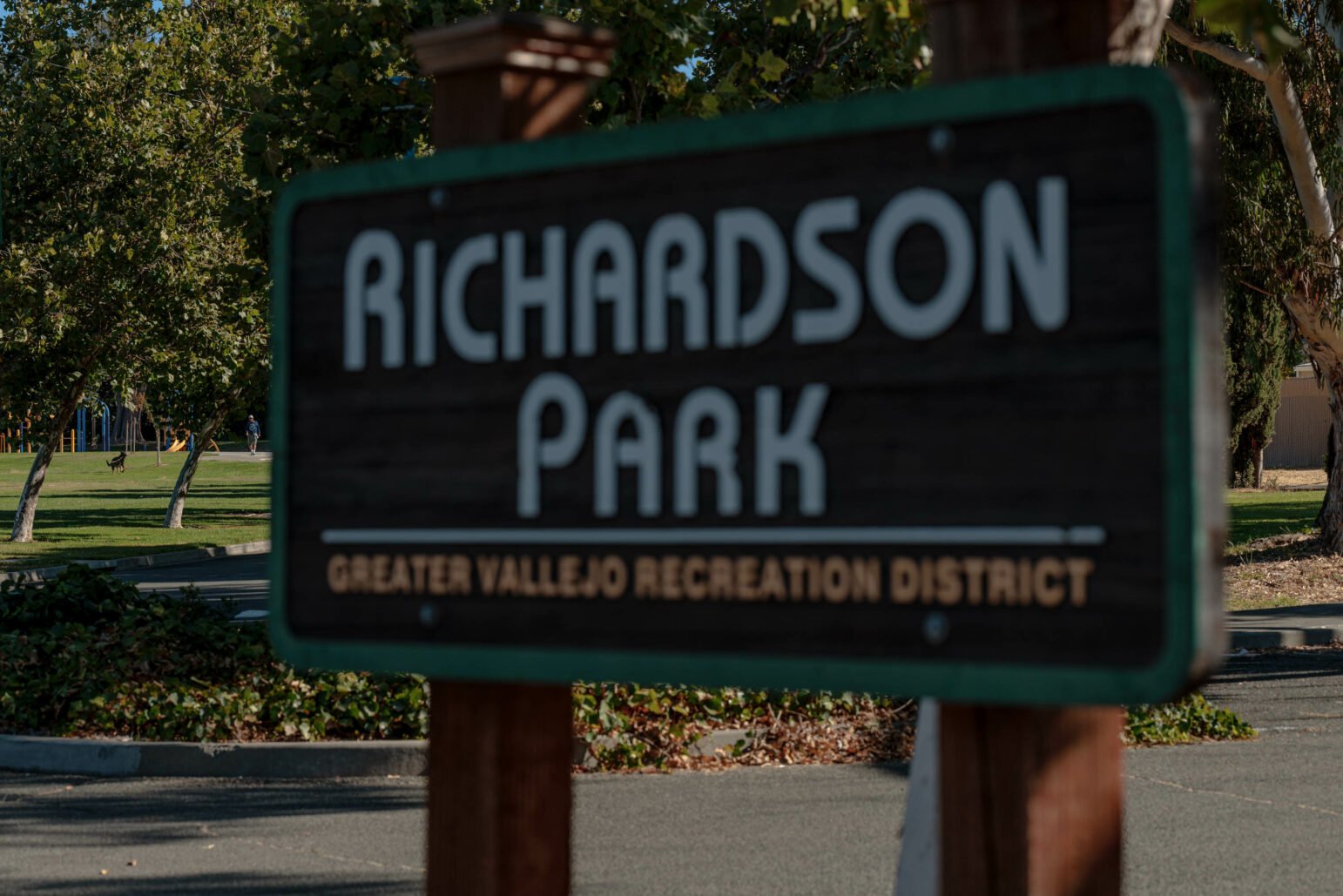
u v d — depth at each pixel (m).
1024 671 2.57
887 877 8.01
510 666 3.05
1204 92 2.58
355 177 3.26
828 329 2.78
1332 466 27.52
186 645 13.59
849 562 2.75
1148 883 8.04
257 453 96.44
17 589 15.15
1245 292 49.09
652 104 13.36
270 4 33.38
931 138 2.69
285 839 8.78
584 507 3.01
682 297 2.92
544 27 3.21
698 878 7.99
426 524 3.18
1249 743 12.58
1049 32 2.76
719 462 2.88
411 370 3.21
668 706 11.63
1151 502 2.50
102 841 8.77
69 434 106.06
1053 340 2.59
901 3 6.82
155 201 32.06
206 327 33.00
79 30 34.31
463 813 3.22
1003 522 2.62
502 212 3.12
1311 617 20.75
